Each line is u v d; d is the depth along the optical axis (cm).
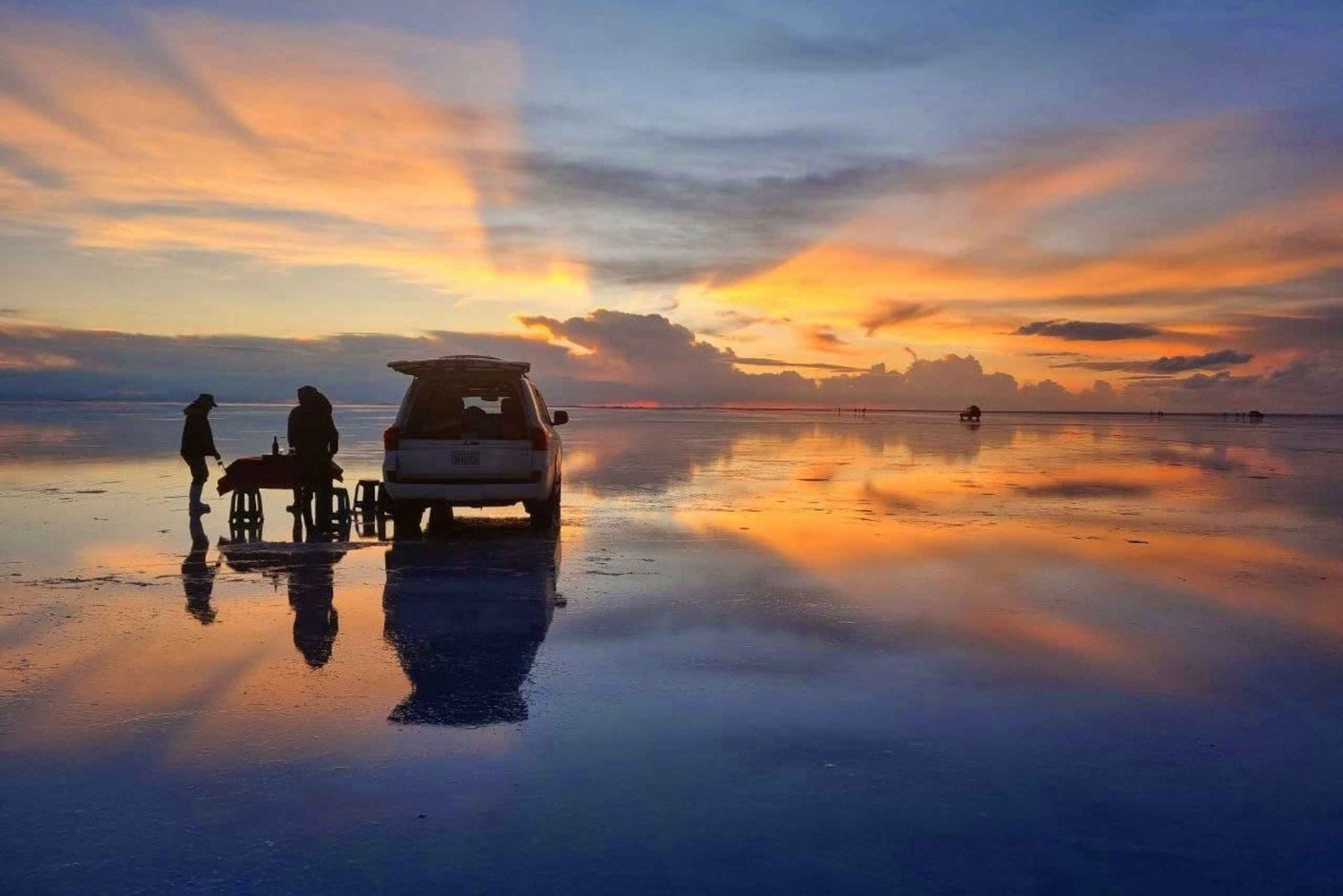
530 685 536
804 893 317
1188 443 3903
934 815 375
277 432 3738
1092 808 383
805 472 2097
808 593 791
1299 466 2434
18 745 441
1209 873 333
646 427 5731
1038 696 523
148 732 457
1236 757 439
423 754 433
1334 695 532
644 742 450
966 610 729
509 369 1152
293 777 406
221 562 923
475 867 331
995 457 2750
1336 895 320
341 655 595
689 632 657
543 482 1137
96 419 5341
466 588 805
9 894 313
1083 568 913
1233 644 638
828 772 415
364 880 322
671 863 335
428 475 1134
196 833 355
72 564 905
